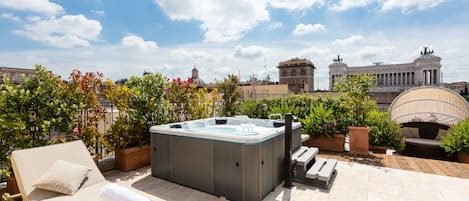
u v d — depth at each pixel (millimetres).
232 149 3150
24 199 2490
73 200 2492
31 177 2650
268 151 3334
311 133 6000
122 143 4375
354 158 5121
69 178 2682
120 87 4539
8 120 3143
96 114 4211
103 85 4402
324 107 6609
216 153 3312
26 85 3418
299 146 4582
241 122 5629
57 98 3602
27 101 3295
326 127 5805
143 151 4672
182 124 4754
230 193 3203
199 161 3502
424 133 7613
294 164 3783
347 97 5855
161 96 5098
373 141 6102
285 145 3611
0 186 3480
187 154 3637
